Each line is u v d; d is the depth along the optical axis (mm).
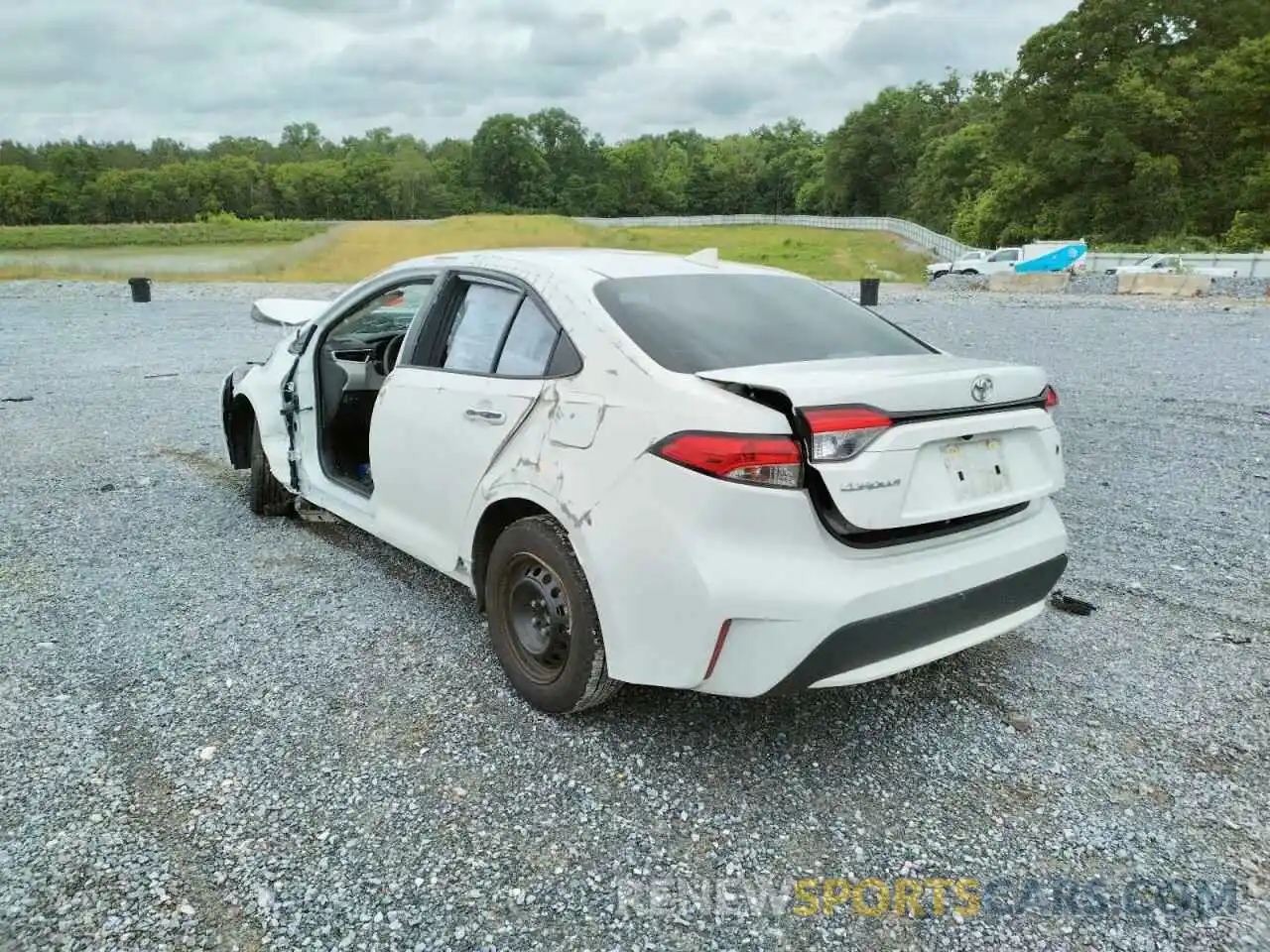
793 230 95062
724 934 2176
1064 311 18047
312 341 4465
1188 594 4238
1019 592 2998
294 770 2775
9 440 7156
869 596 2531
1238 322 15562
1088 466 6496
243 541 4840
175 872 2320
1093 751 2965
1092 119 52312
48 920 2145
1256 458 6660
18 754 2822
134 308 19172
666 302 3160
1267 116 50188
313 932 2137
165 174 110250
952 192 78438
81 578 4293
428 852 2424
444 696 3230
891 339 3424
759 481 2471
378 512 3959
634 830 2537
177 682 3299
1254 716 3176
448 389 3436
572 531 2809
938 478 2674
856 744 2990
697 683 2592
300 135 174625
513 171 139125
